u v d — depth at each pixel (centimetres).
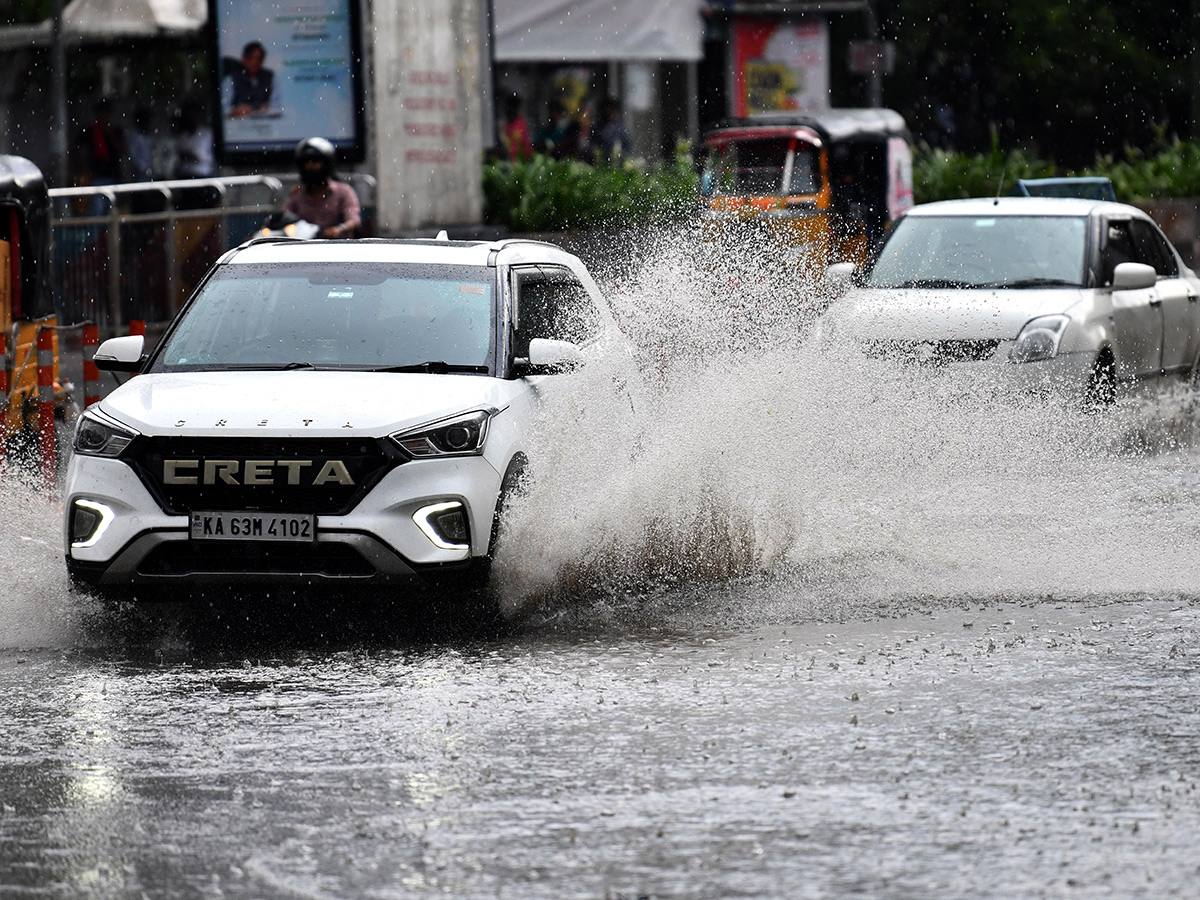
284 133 5066
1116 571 2131
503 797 1278
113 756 1402
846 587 2062
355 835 1199
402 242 2267
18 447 2784
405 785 1311
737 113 7738
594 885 1098
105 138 6256
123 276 4297
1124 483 2731
